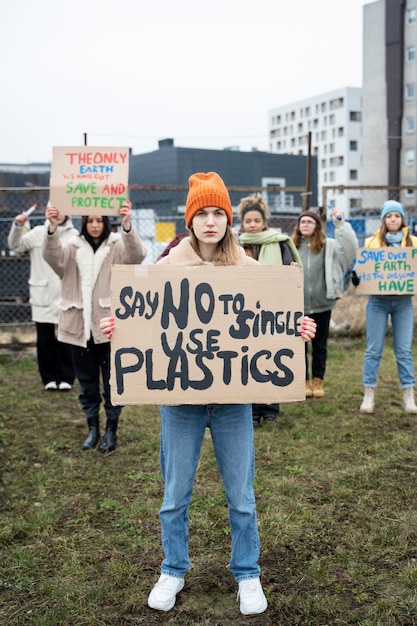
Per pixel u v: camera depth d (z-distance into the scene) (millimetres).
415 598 2789
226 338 2658
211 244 2729
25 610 2781
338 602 2795
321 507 3719
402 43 43281
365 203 44781
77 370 4805
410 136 43875
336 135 87688
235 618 2719
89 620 2701
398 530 3406
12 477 4297
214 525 3520
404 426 5289
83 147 4449
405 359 5629
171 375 2646
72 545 3330
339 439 4957
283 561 3146
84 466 4477
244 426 2682
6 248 10109
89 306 4574
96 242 4676
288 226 13344
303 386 2678
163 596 2754
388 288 5367
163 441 2717
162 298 2656
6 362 7996
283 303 2672
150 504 3791
